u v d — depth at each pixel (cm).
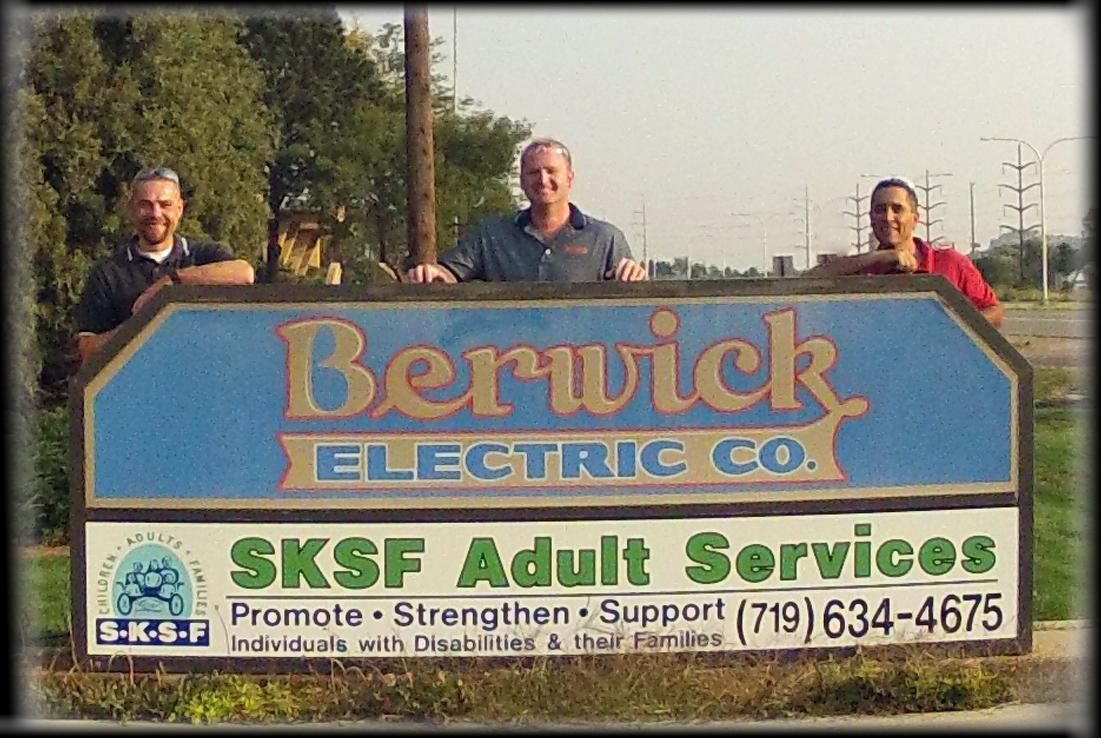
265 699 572
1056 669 589
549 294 583
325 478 584
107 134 1317
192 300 583
